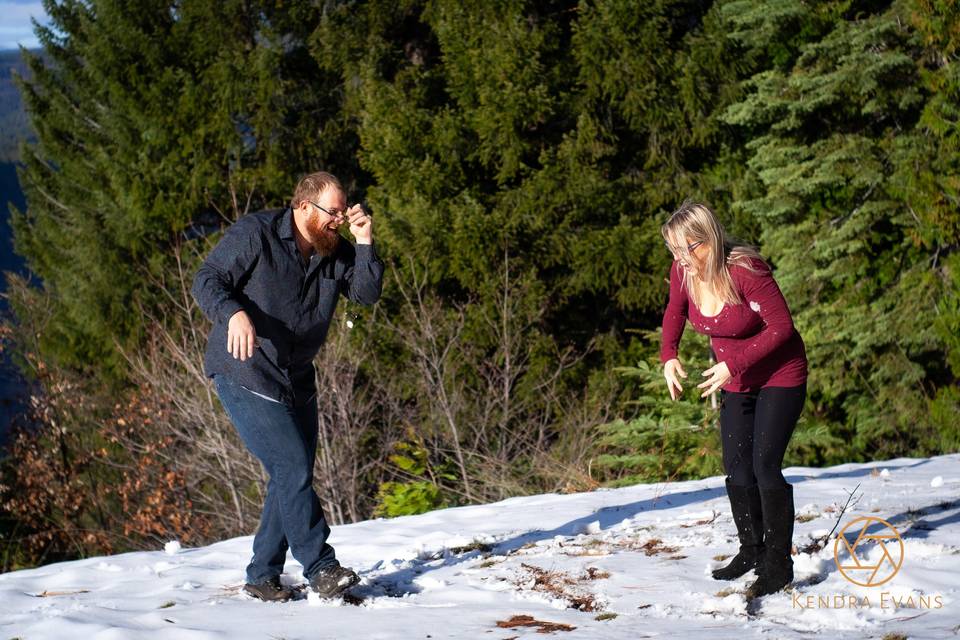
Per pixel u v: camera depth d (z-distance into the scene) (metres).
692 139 15.98
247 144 20.45
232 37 20.03
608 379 15.47
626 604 4.00
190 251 20.09
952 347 13.55
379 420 14.32
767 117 14.88
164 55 20.77
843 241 13.91
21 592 4.95
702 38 15.74
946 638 3.19
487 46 16.62
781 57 14.85
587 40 16.12
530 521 5.95
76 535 18.36
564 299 16.45
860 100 13.74
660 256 15.84
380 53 18.31
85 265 21.45
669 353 4.29
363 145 17.52
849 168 13.77
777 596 3.92
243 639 3.73
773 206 14.51
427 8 18.11
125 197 20.48
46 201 24.08
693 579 4.27
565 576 4.48
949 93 13.10
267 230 4.13
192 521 14.80
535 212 16.14
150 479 15.70
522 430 14.34
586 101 16.41
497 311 15.71
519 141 16.33
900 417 13.64
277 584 4.39
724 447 4.20
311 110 20.05
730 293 3.86
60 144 23.41
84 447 18.73
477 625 3.80
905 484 6.20
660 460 9.98
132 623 4.02
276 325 4.15
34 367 19.06
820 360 13.98
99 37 20.53
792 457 12.80
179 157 20.23
